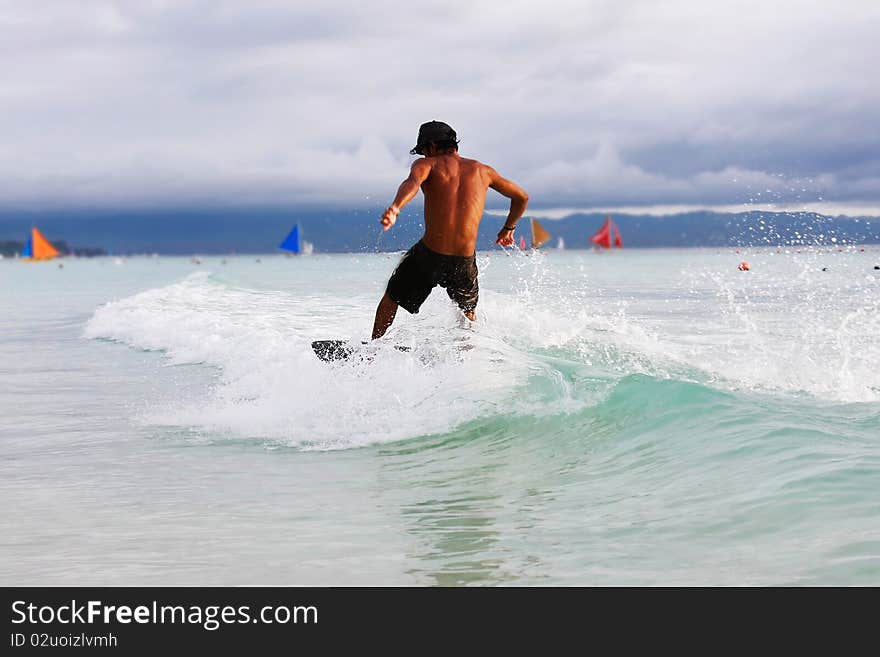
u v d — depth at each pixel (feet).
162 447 20.94
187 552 13.19
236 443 20.95
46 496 16.79
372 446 19.92
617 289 68.95
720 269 114.62
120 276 190.29
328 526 14.23
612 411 20.22
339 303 49.55
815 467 14.34
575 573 11.61
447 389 22.45
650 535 12.69
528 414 20.83
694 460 16.19
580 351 26.40
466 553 12.63
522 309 32.48
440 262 24.77
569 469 17.01
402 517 14.56
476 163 25.26
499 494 15.67
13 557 13.24
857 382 22.18
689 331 35.91
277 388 25.75
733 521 12.75
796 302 46.60
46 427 24.35
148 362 38.27
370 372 24.00
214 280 87.61
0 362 40.34
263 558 12.82
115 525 14.67
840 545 11.34
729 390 21.48
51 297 103.30
